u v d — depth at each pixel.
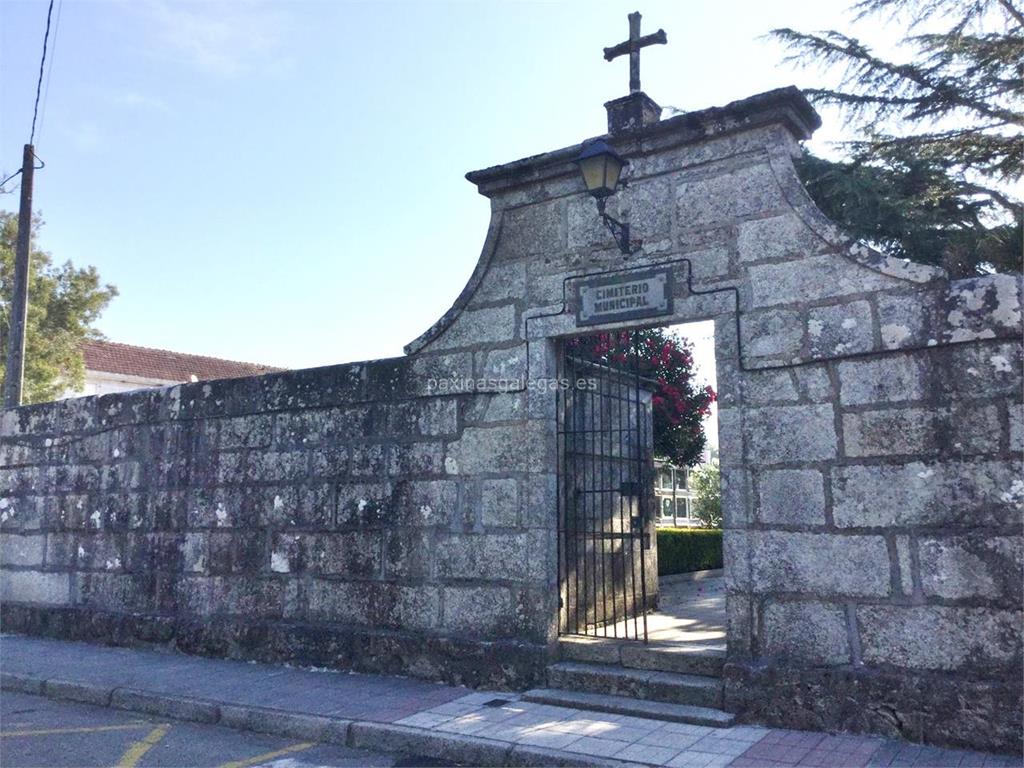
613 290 6.86
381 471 7.88
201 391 9.29
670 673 6.39
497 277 7.47
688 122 6.58
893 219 10.41
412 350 7.81
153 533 9.42
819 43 11.24
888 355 5.69
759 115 6.37
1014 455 5.22
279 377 8.67
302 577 8.20
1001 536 5.20
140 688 7.25
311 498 8.27
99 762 5.64
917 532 5.46
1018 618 5.10
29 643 9.65
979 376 5.38
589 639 7.01
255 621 8.42
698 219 6.58
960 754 5.05
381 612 7.68
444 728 5.81
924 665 5.35
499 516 7.16
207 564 8.90
